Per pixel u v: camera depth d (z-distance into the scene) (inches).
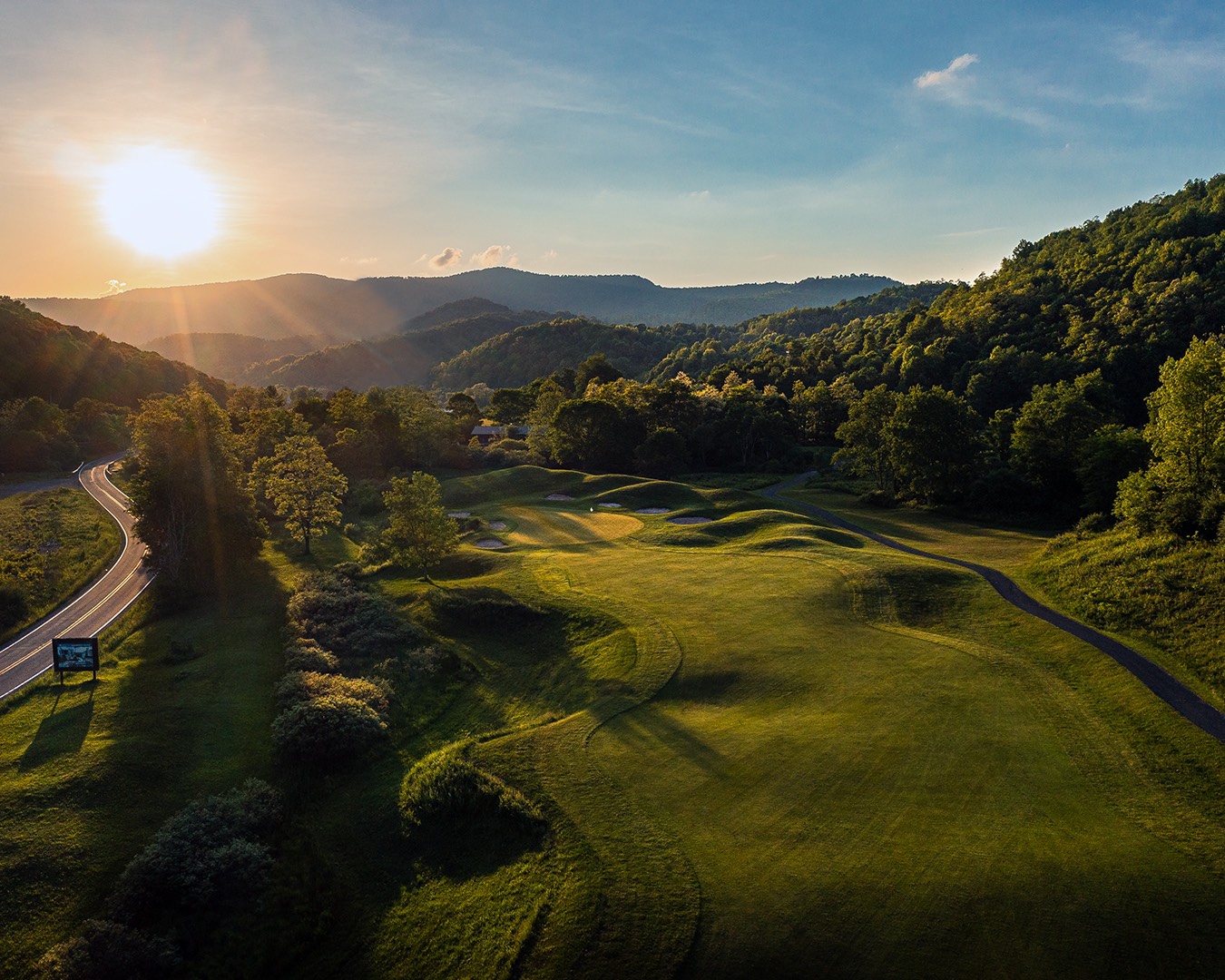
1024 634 1528.1
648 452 4813.0
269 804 1194.6
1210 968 701.9
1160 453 1980.8
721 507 3292.3
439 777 1197.7
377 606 2113.7
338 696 1491.1
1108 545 1878.7
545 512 3440.0
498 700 1601.9
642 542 2731.3
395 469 4512.8
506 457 4940.9
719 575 2138.3
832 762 1105.4
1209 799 949.2
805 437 6402.6
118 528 3309.5
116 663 1854.1
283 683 1622.8
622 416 5034.5
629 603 1930.4
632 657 1609.3
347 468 4475.9
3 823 1112.2
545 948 831.7
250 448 4303.6
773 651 1556.3
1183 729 1099.9
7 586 2241.6
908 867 860.6
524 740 1284.4
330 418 5285.4
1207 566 1541.6
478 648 1882.4
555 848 992.2
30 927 954.1
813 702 1322.6
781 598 1876.2
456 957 882.1
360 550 2878.9
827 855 898.1
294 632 1982.0
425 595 2201.0
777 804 1015.6
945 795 999.6
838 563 2112.5
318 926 987.9
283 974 932.0
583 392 7239.2
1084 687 1282.0
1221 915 757.3
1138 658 1344.7
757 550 2423.7
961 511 3161.9
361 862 1108.5
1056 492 3063.5
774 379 7736.2
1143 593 1558.8
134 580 2596.0
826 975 742.5
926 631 1635.1
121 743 1355.8
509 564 2454.5
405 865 1085.1
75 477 4547.2
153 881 994.7
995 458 3444.9
